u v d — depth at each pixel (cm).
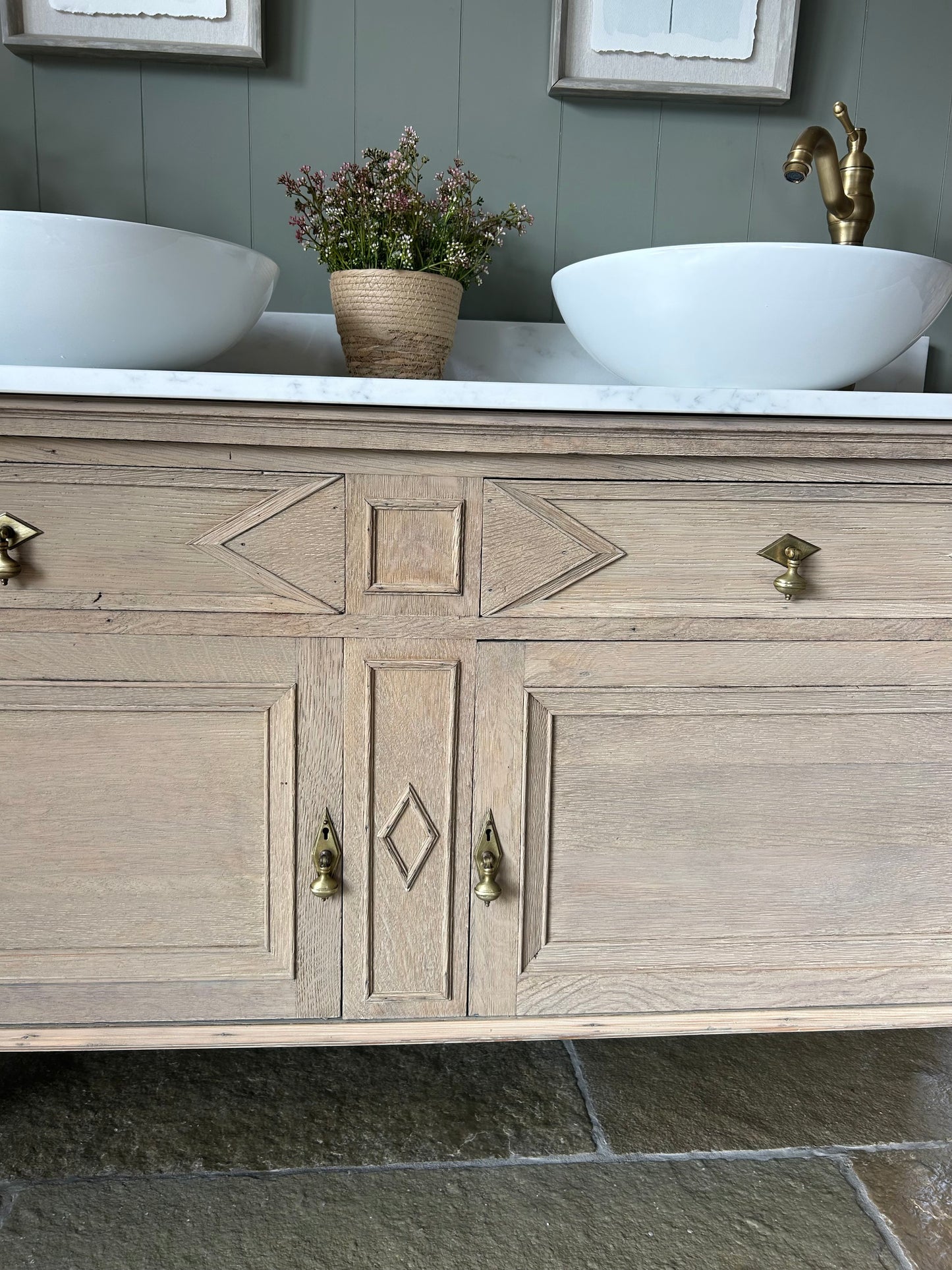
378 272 95
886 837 87
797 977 88
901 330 86
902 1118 95
